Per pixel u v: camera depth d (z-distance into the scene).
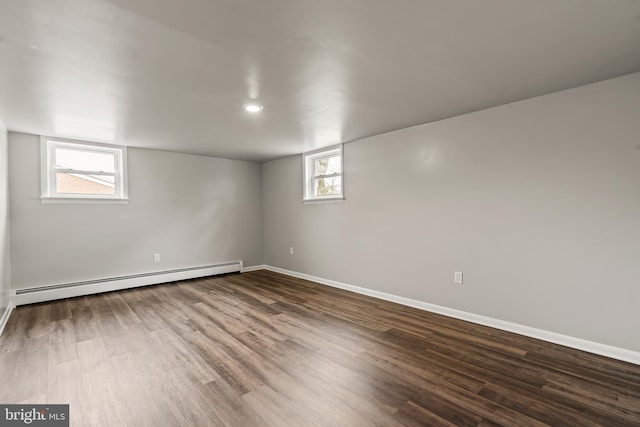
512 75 2.19
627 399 1.80
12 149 3.51
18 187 3.55
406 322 3.05
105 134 3.66
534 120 2.62
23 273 3.61
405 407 1.74
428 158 3.34
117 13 1.43
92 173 4.12
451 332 2.79
